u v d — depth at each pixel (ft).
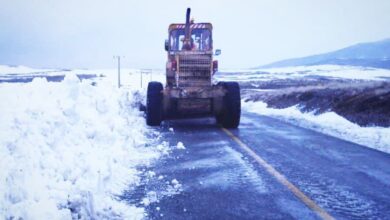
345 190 15.31
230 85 35.29
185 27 36.58
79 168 13.94
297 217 12.23
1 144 11.75
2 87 20.04
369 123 36.40
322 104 50.65
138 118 36.17
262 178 16.96
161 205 13.24
